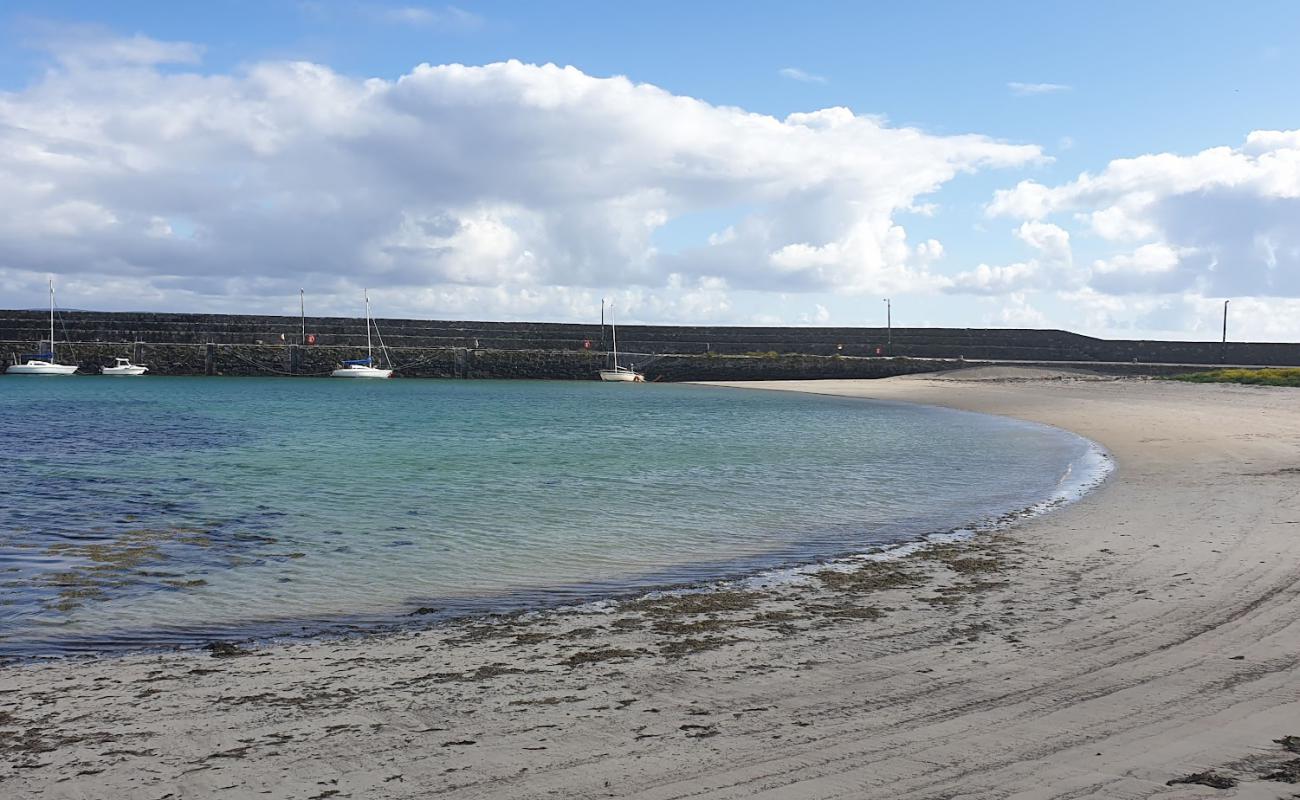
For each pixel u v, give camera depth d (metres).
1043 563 8.43
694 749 4.13
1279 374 52.31
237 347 73.44
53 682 5.40
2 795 3.76
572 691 5.05
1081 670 5.16
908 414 36.16
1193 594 6.93
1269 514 10.39
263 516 12.09
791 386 64.38
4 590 8.00
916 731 4.29
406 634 6.48
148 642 6.37
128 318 73.06
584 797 3.65
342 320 76.31
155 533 10.84
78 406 40.25
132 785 3.85
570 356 77.44
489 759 4.07
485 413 37.19
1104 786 3.61
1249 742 3.99
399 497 13.84
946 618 6.54
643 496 13.84
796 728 4.38
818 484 15.12
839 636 6.13
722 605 7.18
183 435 25.92
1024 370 68.00
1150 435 21.94
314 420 32.50
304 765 4.03
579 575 8.51
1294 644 5.52
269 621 6.95
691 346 78.69
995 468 17.17
